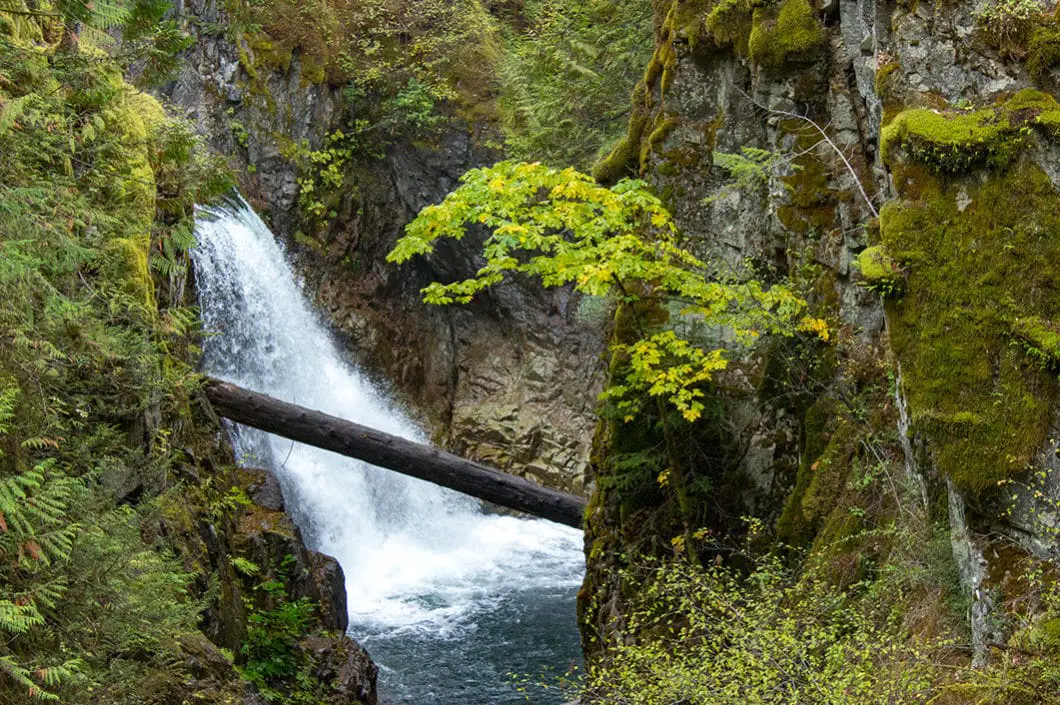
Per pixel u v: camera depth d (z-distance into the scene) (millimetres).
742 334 8188
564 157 15562
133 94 7645
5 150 5266
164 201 8227
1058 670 4391
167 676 5527
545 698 10297
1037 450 4922
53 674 4219
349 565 14859
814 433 8195
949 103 5730
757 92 8906
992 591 4957
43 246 5020
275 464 14633
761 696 4863
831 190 8523
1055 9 5516
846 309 8195
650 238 9391
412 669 11039
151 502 6293
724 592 7113
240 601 8227
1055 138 5227
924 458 5922
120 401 6648
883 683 4637
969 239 5352
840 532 7234
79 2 5523
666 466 9078
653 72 10148
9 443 5020
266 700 7262
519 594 13812
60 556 4715
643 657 6129
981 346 5184
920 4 5871
